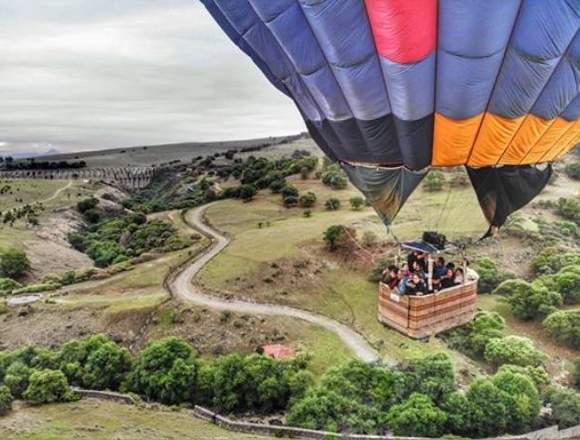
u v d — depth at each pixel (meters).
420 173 14.34
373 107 12.95
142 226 98.06
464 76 11.50
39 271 79.69
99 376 41.28
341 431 33.06
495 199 14.62
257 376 37.94
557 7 10.28
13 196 147.00
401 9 10.49
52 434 32.41
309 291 55.66
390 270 15.28
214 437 32.94
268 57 14.85
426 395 34.41
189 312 51.03
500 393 33.56
